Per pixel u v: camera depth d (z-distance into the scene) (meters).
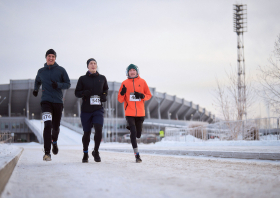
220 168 3.85
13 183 2.59
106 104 94.44
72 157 7.25
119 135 90.88
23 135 93.38
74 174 3.25
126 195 2.01
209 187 2.30
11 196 1.97
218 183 2.51
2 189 2.22
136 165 4.35
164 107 112.00
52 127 5.33
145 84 5.62
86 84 5.18
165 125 79.38
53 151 5.55
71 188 2.32
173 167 4.00
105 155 7.88
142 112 5.43
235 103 18.58
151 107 106.56
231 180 2.70
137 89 5.49
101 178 2.88
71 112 100.56
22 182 2.66
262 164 4.43
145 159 5.79
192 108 127.00
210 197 1.91
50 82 5.13
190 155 7.28
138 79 5.57
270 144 12.23
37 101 92.75
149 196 1.97
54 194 2.07
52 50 5.23
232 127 17.36
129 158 6.25
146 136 42.41
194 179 2.77
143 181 2.65
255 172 3.37
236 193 2.04
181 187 2.31
